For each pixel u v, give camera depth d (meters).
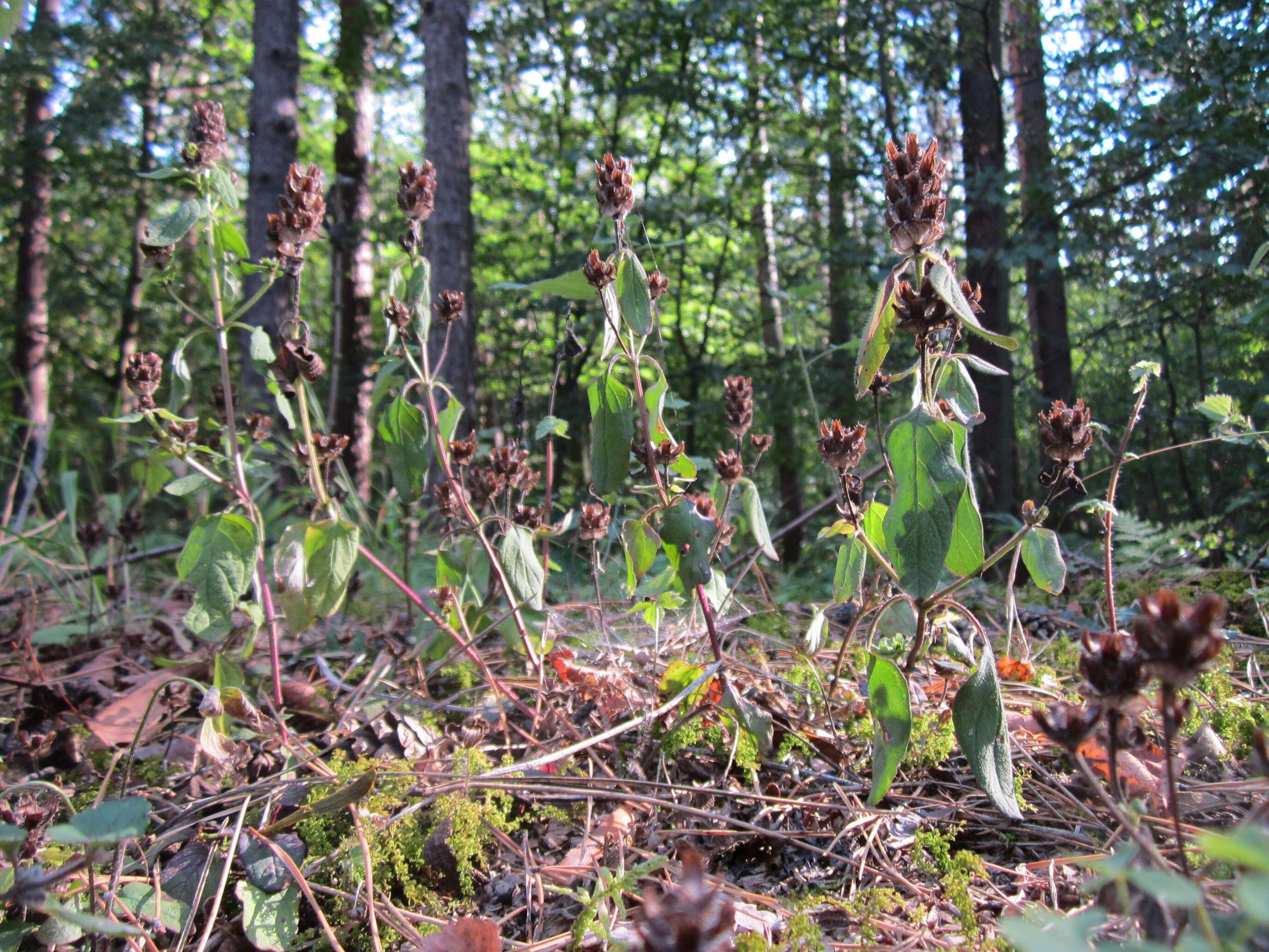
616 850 1.48
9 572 3.82
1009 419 6.39
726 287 13.11
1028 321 8.52
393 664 2.29
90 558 3.99
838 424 1.55
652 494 1.76
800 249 12.34
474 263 12.51
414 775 1.60
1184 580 3.19
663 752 1.68
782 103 10.57
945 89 8.37
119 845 1.29
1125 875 0.62
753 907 1.28
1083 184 6.87
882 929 1.20
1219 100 6.14
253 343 1.95
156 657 2.18
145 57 9.62
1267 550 2.93
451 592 2.04
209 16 11.14
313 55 12.11
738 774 1.72
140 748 2.04
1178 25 6.30
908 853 1.42
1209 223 6.33
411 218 1.93
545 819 1.61
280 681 2.04
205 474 1.83
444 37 7.43
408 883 1.40
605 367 1.67
